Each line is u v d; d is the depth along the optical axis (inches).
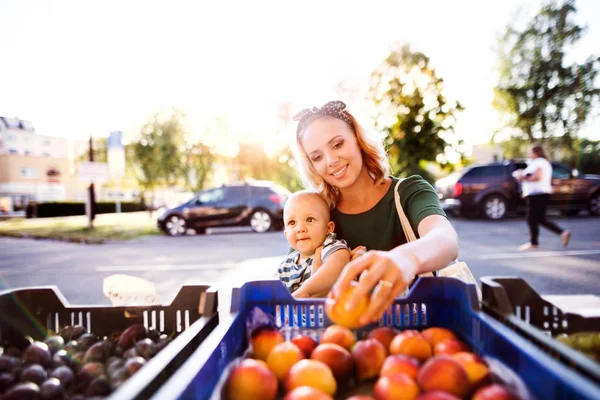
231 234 445.1
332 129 71.7
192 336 41.0
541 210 302.7
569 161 714.8
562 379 28.7
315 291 67.1
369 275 38.9
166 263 291.1
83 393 45.5
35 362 48.7
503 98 712.4
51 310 60.7
